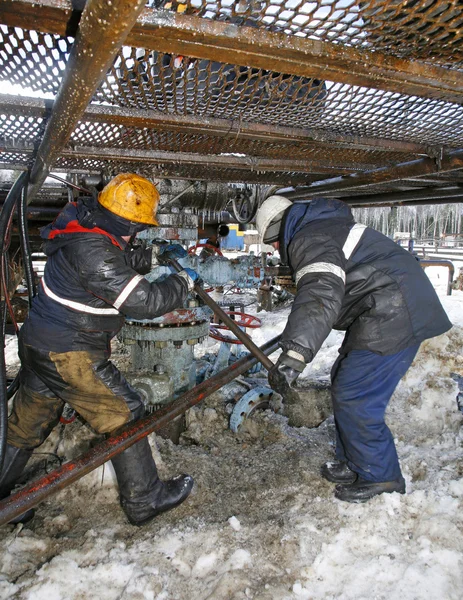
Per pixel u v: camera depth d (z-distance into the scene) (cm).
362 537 204
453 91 143
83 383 196
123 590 178
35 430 214
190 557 196
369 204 518
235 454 284
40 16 100
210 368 380
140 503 211
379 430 223
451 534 200
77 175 319
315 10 101
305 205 215
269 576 185
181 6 101
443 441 288
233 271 340
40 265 817
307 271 189
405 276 210
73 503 230
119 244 200
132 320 302
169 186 319
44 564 183
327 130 203
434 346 369
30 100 165
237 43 108
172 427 293
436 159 242
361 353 220
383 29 110
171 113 175
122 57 127
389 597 173
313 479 252
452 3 100
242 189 382
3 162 260
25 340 197
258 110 172
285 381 181
